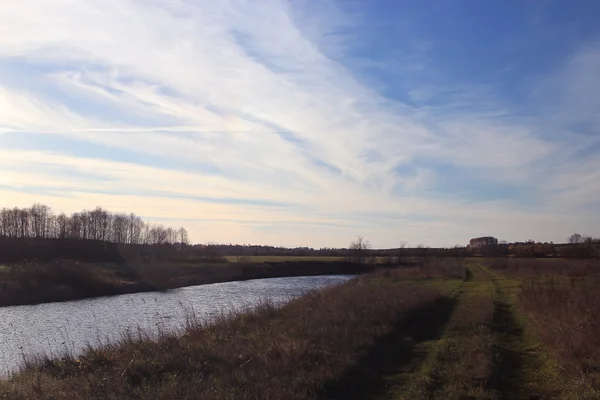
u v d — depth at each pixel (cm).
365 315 2036
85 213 9862
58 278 4912
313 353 1363
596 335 1345
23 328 2930
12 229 8731
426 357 1489
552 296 2125
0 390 1155
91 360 1398
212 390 1041
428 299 2762
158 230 11375
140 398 1026
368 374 1261
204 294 4931
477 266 8525
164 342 1524
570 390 1106
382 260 10056
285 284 6322
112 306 3941
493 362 1370
